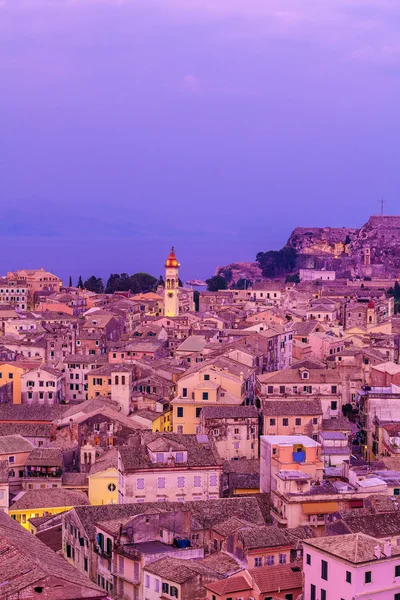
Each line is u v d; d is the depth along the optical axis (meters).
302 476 195.75
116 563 163.75
